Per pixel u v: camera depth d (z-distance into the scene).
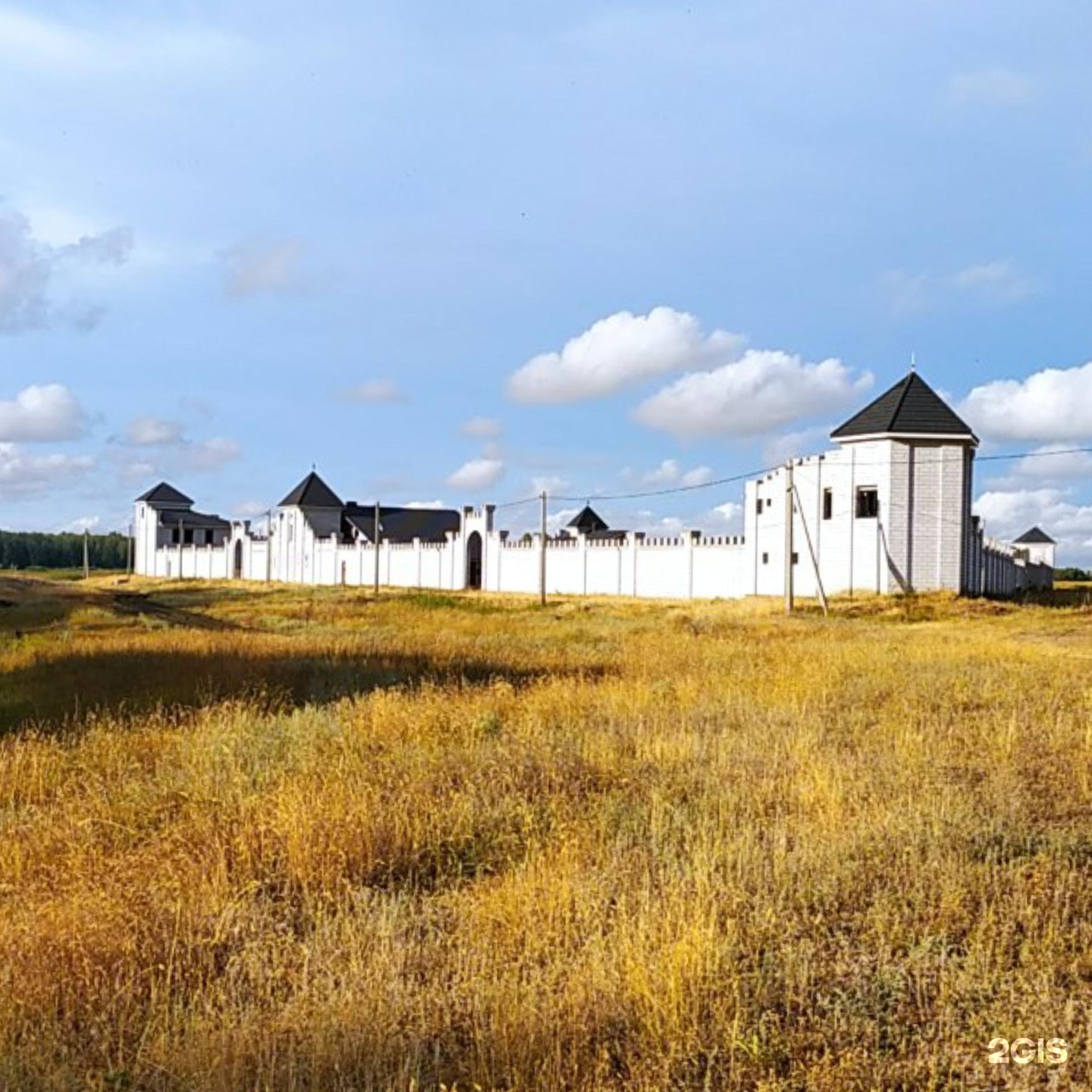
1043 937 5.94
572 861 7.41
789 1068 4.76
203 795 9.49
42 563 172.50
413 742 11.77
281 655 22.41
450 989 5.57
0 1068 4.69
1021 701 14.34
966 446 47.12
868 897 6.68
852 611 41.16
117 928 6.23
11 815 9.28
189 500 117.38
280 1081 4.64
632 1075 4.69
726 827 8.18
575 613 44.34
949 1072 4.63
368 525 87.81
